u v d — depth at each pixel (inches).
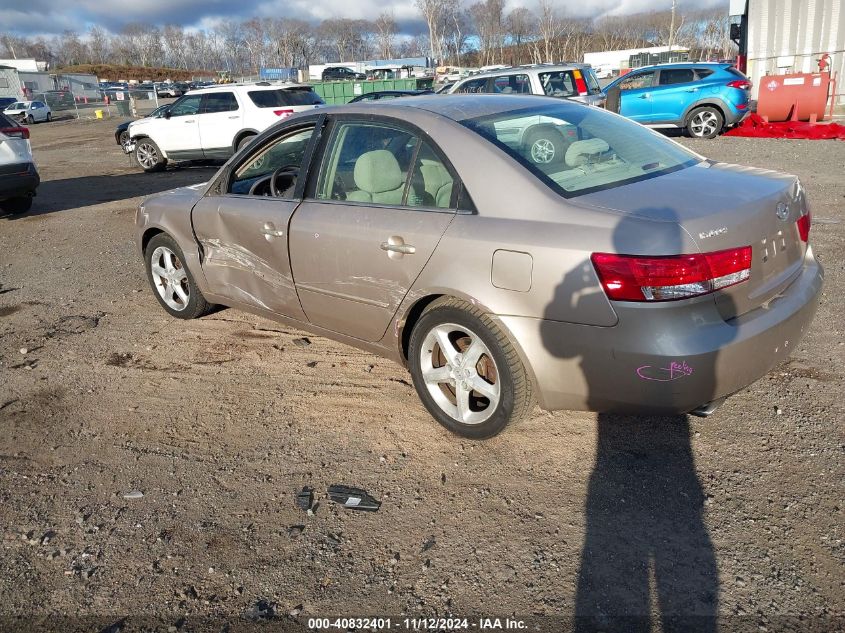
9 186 361.1
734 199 112.0
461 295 120.0
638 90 589.9
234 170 174.2
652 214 106.3
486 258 116.3
